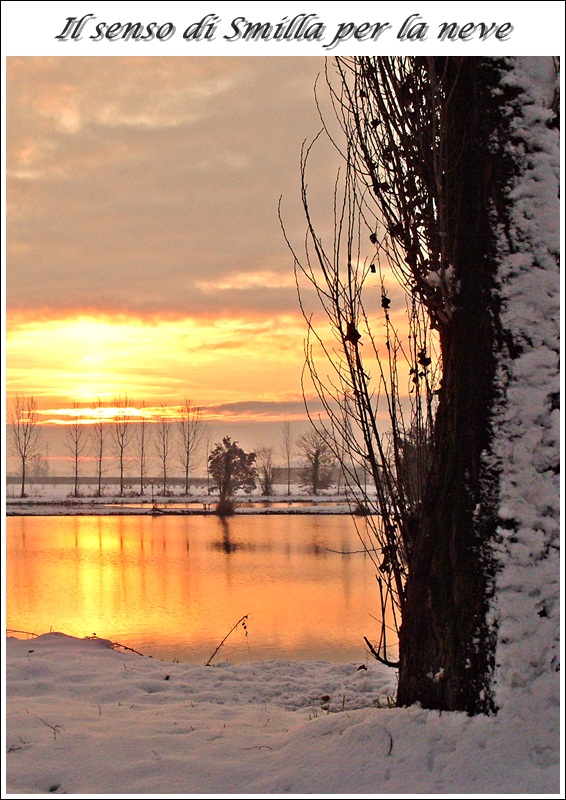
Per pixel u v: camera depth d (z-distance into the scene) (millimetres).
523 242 3828
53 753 4215
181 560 21234
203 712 5316
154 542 26297
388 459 4531
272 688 6516
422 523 4051
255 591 15445
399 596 4324
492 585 3613
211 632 11289
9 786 3768
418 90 4254
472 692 3590
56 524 34500
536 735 3371
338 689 6516
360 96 4543
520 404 3729
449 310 3934
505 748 3338
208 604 13922
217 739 4484
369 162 4508
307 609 13273
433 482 4000
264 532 29797
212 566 19828
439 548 3863
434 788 3230
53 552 23469
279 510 42719
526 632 3527
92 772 3924
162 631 11406
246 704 5848
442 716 3604
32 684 5961
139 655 7586
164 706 5523
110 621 12312
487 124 3916
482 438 3766
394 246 4551
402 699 4012
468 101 4004
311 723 4188
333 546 24594
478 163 3922
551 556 3623
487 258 3846
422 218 4285
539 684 3477
